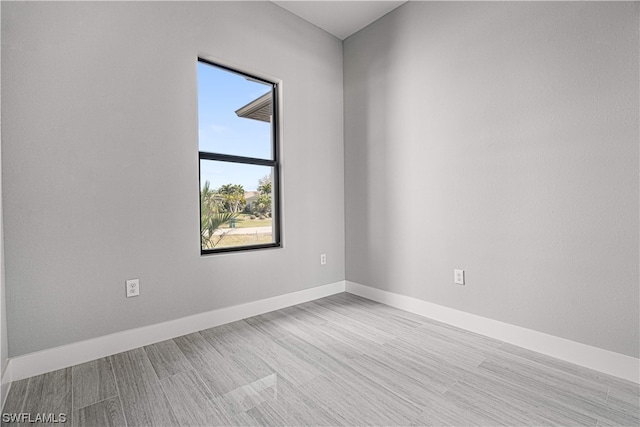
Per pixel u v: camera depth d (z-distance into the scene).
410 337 2.15
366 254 3.05
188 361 1.82
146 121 2.01
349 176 3.19
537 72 1.90
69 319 1.77
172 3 2.12
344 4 2.67
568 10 1.77
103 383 1.60
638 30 1.56
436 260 2.47
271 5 2.65
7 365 1.55
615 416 1.34
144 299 2.02
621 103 1.61
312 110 2.97
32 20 1.64
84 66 1.79
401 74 2.68
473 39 2.20
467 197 2.26
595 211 1.71
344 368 1.74
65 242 1.75
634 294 1.60
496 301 2.12
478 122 2.18
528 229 1.96
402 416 1.35
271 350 1.96
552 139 1.85
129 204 1.95
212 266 2.33
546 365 1.77
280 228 2.80
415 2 2.56
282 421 1.33
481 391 1.53
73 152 1.76
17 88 1.60
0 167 1.52
